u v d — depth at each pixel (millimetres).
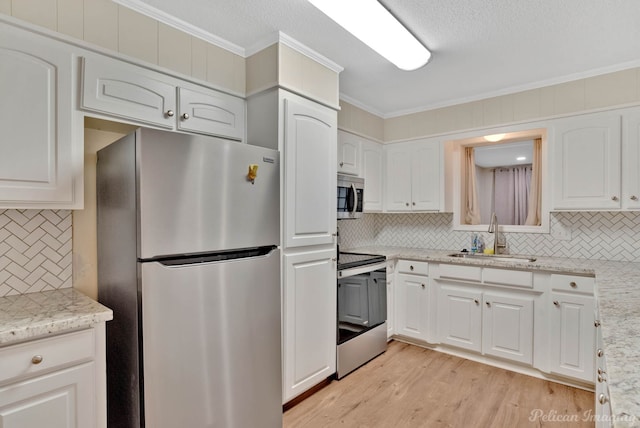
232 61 2186
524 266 2523
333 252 2447
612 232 2719
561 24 1969
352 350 2627
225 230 1630
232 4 1784
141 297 1362
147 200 1373
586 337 2291
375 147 3535
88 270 1780
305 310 2213
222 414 1619
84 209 1767
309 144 2250
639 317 1140
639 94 2404
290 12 1858
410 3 1771
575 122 2637
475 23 1960
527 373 2580
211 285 1572
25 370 1148
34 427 1165
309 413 2100
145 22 1785
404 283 3174
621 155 2459
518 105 2910
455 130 3234
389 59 2223
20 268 1603
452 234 3531
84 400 1278
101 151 1719
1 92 1351
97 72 1605
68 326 1226
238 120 2207
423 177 3414
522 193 3219
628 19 1912
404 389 2379
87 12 1588
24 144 1397
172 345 1438
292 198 2123
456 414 2080
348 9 1735
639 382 708
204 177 1552
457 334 2875
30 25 1424
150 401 1376
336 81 2482
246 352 1721
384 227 3979
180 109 1915
